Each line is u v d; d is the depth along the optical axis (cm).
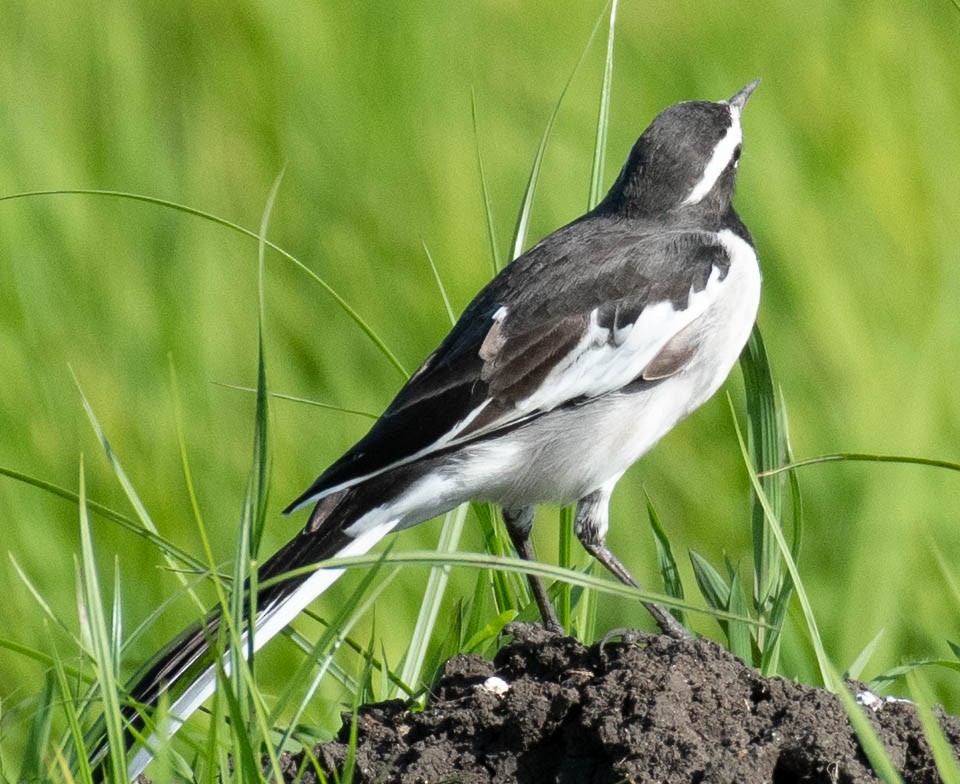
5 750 1042
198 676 823
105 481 1354
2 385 1410
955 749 777
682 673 794
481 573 988
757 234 1609
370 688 917
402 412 1011
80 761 734
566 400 1034
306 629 1219
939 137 1791
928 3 1973
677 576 1003
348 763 722
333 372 1480
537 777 783
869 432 1445
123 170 1703
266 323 1520
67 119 1741
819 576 1345
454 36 1888
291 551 959
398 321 1543
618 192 1130
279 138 1756
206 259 1581
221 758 747
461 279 1567
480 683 841
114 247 1605
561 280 1055
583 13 1922
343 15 1889
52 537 1300
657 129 1125
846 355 1517
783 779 766
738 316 1087
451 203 1645
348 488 991
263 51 1867
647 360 1050
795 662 988
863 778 746
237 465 1386
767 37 1908
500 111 1802
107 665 724
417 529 1341
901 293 1609
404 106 1791
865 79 1842
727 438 1458
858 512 1359
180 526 1338
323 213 1666
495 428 1016
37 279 1516
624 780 748
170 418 1408
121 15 1869
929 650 1269
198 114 1788
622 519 1366
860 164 1730
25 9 1870
